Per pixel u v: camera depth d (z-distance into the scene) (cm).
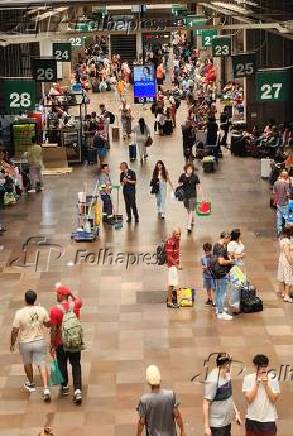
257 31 3497
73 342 1291
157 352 1482
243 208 2441
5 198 2531
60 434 1226
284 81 2633
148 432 1076
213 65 4816
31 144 3031
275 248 2048
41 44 4003
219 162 3155
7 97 2631
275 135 3156
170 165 3080
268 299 1716
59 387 1363
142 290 1781
